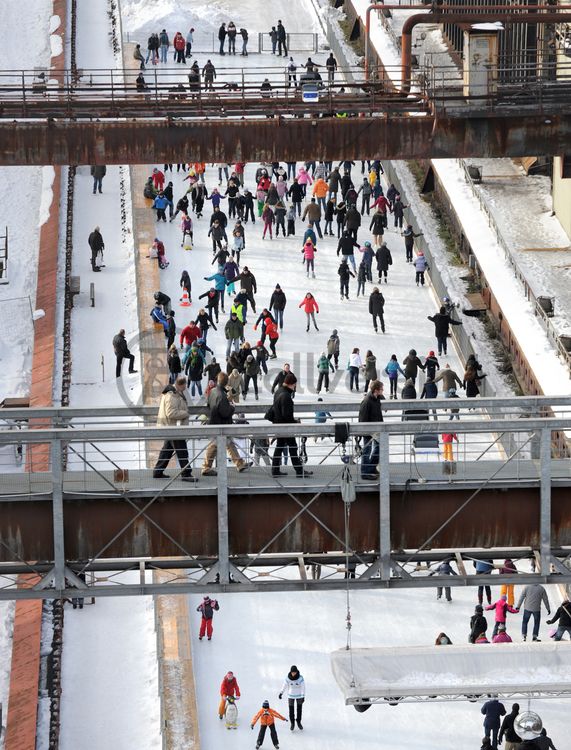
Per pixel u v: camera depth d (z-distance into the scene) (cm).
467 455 6384
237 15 12431
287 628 5850
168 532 3894
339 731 5306
